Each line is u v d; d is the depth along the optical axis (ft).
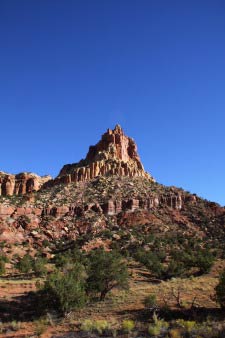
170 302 114.73
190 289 133.90
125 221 341.21
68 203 374.84
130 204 365.61
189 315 98.48
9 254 260.21
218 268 204.85
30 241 303.07
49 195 403.34
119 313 106.73
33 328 96.37
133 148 536.42
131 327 84.43
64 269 167.32
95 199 382.01
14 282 165.07
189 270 202.28
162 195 389.80
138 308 110.42
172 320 93.71
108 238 296.51
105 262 133.49
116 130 546.26
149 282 173.47
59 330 92.38
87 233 318.65
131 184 421.59
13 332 93.66
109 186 414.21
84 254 247.29
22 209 350.02
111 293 135.03
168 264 208.44
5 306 122.01
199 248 263.08
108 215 355.15
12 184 502.38
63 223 338.34
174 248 263.29
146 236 296.51
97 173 463.83
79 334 84.53
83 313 110.22
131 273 187.93
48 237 316.81
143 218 343.67
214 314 98.63
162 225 332.19
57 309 108.47
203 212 362.74
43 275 196.13
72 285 112.68
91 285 126.62
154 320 91.86
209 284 144.46
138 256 223.30
